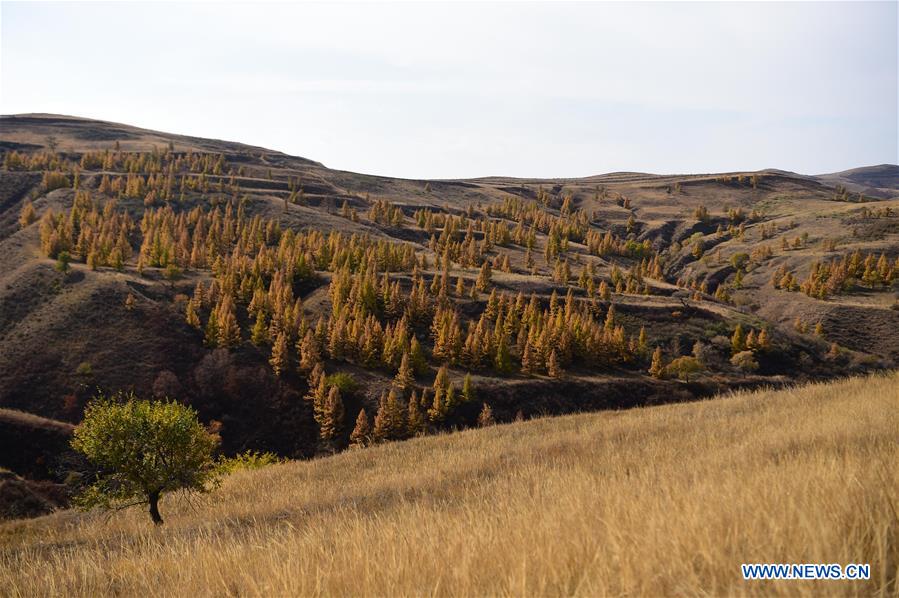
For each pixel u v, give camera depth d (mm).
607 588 2500
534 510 4926
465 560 3117
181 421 19094
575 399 95500
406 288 131750
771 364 110250
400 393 92750
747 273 187250
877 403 12047
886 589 2287
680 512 3406
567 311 116812
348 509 11906
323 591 3293
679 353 112312
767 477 4250
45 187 188000
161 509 21141
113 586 5836
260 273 128750
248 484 23562
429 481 16047
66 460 65625
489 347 103312
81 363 93875
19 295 108625
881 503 3045
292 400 93188
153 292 114250
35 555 9258
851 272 160125
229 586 4262
